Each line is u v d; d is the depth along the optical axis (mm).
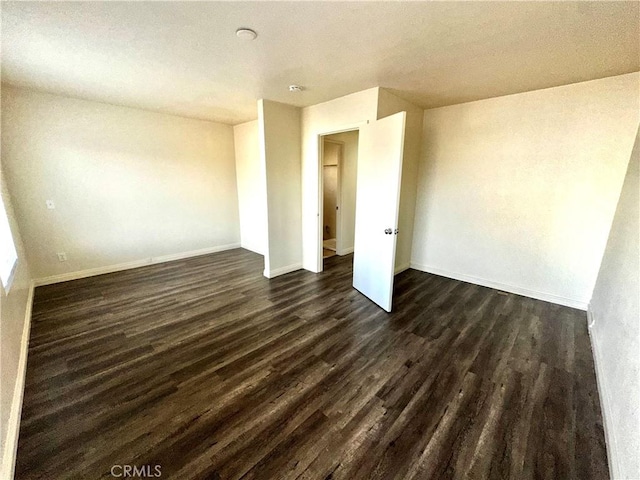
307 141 3836
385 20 1666
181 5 1514
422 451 1400
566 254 2982
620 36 1811
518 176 3172
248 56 2180
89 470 1305
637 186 2059
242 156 5133
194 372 1979
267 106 3434
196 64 2336
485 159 3377
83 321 2676
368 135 3004
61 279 3670
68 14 1606
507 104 3135
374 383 1877
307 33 1819
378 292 3010
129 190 4109
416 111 3635
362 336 2445
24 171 3256
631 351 1433
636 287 1580
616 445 1326
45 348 2248
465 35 1834
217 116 4441
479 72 2471
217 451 1396
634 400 1249
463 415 1623
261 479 1262
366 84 2818
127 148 4000
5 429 1360
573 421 1588
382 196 2844
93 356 2152
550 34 1810
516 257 3316
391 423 1564
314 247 4082
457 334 2482
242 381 1892
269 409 1657
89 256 3869
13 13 1590
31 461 1344
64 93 3260
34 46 2023
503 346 2305
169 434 1492
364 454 1383
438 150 3754
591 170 2744
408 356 2172
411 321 2709
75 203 3666
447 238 3871
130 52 2121
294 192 3988
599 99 2625
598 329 2268
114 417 1598
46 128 3344
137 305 3021
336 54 2125
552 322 2689
